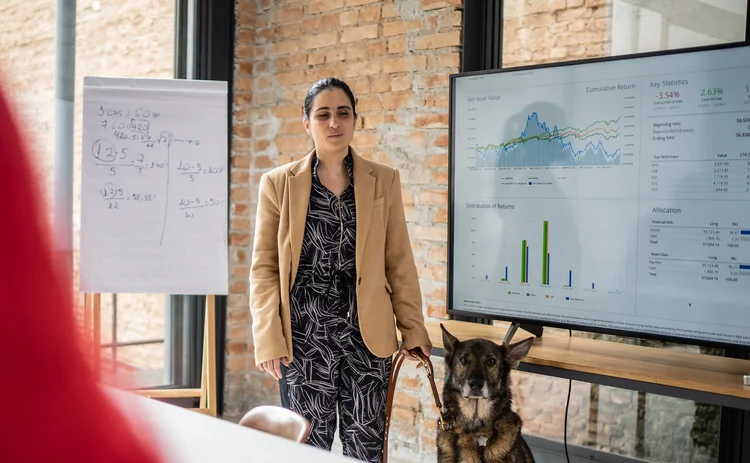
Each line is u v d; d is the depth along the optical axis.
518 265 2.75
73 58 3.90
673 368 2.32
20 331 0.26
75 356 0.28
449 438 2.42
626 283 2.52
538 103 2.68
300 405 2.46
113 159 3.22
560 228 2.65
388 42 3.68
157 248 3.24
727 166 2.30
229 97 4.29
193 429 1.42
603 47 3.02
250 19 4.30
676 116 2.40
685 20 2.82
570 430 3.14
